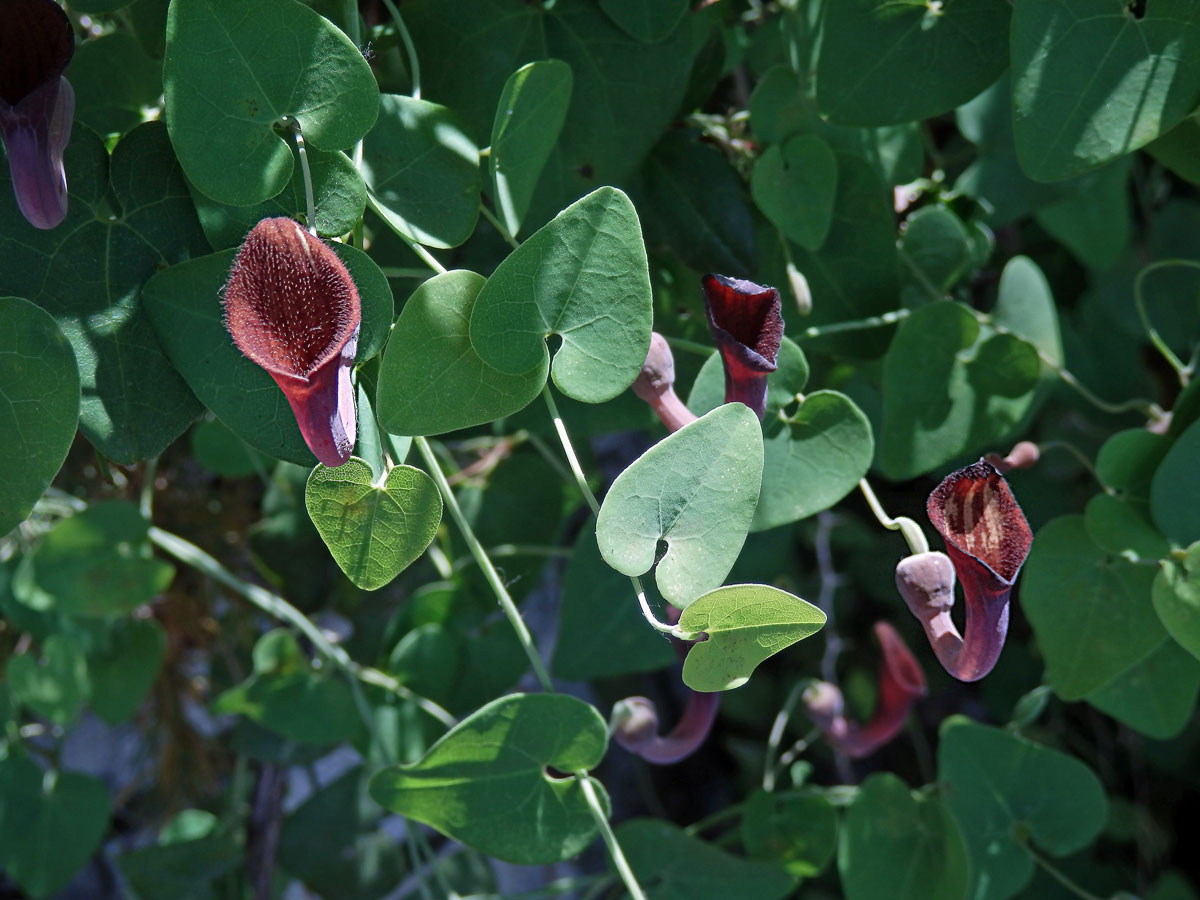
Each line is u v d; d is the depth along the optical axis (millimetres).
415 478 301
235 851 514
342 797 490
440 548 464
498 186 329
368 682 443
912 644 647
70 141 313
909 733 728
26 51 285
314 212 311
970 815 432
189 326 309
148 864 505
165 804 575
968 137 453
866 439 354
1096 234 522
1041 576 391
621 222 302
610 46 363
